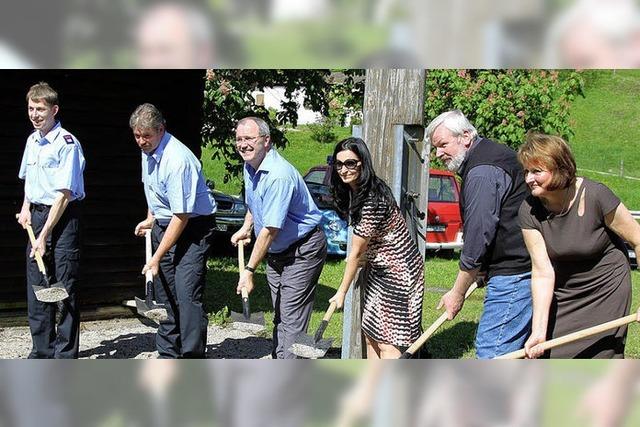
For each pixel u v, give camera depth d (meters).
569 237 3.78
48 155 5.39
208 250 5.43
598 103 28.47
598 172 23.69
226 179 14.30
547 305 3.87
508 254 4.17
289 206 4.98
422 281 4.75
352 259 4.65
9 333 7.01
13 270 7.20
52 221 5.38
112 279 7.73
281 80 13.93
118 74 7.55
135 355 6.48
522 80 13.22
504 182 4.08
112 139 7.61
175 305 5.64
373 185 4.54
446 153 4.20
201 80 8.02
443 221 14.04
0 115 7.00
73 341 5.64
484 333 4.29
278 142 14.16
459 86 13.49
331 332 7.53
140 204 7.82
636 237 3.75
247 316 5.20
